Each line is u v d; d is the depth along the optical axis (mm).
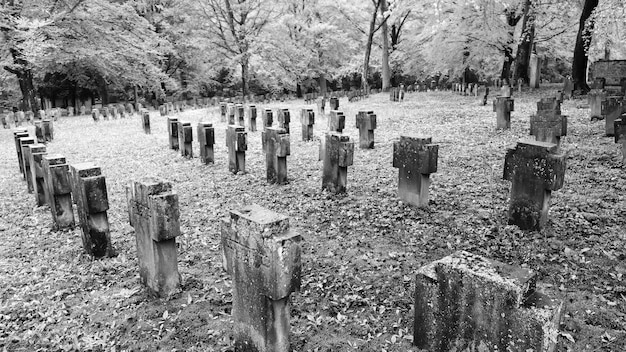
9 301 5652
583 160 9781
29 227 8281
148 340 4723
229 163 11586
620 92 16750
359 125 13234
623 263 5516
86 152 15016
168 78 33125
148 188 5141
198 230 7707
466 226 7043
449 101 24688
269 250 3811
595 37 19469
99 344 4680
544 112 12273
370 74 43594
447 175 9750
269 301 4000
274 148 10008
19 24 21312
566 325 4453
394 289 5406
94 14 25875
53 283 6051
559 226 6656
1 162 14375
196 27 35250
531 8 23594
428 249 6395
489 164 10328
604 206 7227
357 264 6102
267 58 35344
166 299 5453
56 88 33250
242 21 34188
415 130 15820
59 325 5094
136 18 28688
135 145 16156
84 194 6445
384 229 7203
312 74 39188
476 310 3514
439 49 30750
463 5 25578
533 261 5762
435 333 3900
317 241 6957
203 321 4988
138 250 5672
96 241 6676
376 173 10469
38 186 9461
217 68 38125
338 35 37438
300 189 9648
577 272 5410
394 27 39719
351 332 4660
